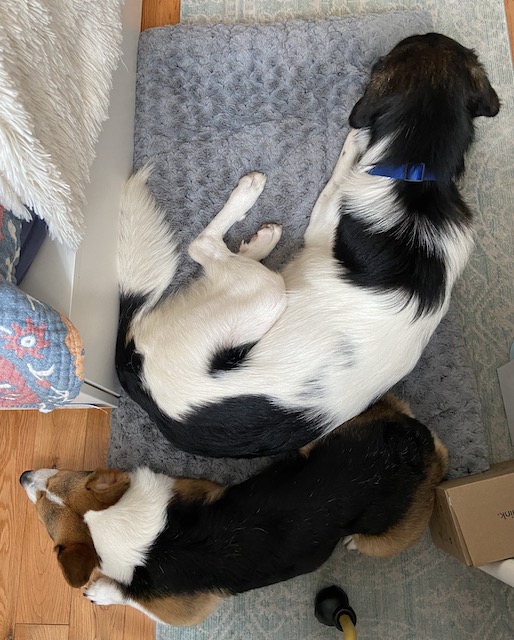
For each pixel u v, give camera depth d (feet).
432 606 5.60
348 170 5.38
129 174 6.01
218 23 6.61
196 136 6.23
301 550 4.84
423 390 5.82
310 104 6.19
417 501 4.98
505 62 6.57
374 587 5.67
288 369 4.63
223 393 4.66
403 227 4.63
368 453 4.86
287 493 4.84
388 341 4.66
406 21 6.22
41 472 5.59
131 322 5.11
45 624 5.77
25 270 4.02
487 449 5.76
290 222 5.96
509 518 4.75
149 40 6.35
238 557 4.87
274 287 4.84
